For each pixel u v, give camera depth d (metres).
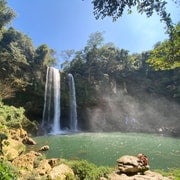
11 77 49.09
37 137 39.25
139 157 14.68
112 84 63.62
